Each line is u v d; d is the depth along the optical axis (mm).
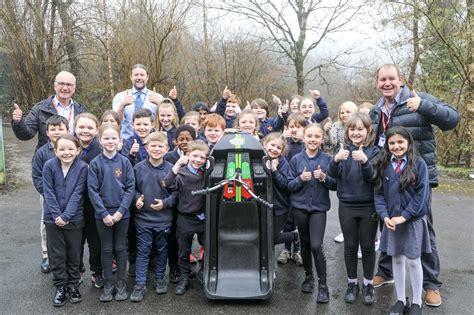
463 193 7191
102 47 14656
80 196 3639
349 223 3637
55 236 3605
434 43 10000
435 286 3643
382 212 3398
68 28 14906
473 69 9555
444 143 11016
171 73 13883
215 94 14820
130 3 13484
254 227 3693
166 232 3844
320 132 3867
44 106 4309
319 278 3691
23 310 3537
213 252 3666
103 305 3611
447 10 9422
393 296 3779
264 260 3664
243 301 3654
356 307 3580
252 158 3623
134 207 3943
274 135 3861
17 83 15859
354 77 15922
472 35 9281
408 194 3336
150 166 3859
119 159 3729
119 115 4660
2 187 7332
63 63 15828
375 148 3680
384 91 3668
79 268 3762
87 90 14633
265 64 15578
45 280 4078
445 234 5297
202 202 3764
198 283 3996
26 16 15289
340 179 3654
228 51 14875
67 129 3928
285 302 3658
